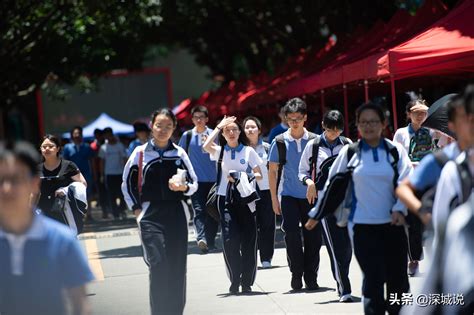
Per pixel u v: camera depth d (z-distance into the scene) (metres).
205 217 32.69
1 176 11.84
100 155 53.19
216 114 76.06
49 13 64.31
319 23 68.25
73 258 12.16
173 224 18.59
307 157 22.09
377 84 41.22
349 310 20.45
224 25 85.31
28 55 66.94
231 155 24.33
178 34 88.75
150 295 18.28
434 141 24.39
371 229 16.83
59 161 23.55
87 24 67.38
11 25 61.78
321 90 41.47
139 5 65.12
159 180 18.62
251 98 59.91
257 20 76.12
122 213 54.91
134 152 18.91
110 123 83.00
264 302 22.33
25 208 12.04
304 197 23.17
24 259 12.04
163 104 101.94
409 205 13.80
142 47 83.00
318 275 26.30
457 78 38.62
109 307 23.05
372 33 43.72
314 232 23.39
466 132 13.40
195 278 26.97
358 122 17.03
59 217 23.23
